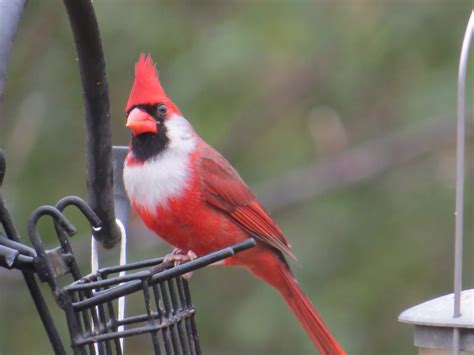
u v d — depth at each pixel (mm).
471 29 5719
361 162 12805
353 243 12406
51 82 12445
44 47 12602
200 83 11875
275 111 12891
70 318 5184
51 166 12148
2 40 5469
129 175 6949
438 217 12570
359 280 12148
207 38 12125
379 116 13008
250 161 12828
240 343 11828
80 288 5195
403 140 12820
